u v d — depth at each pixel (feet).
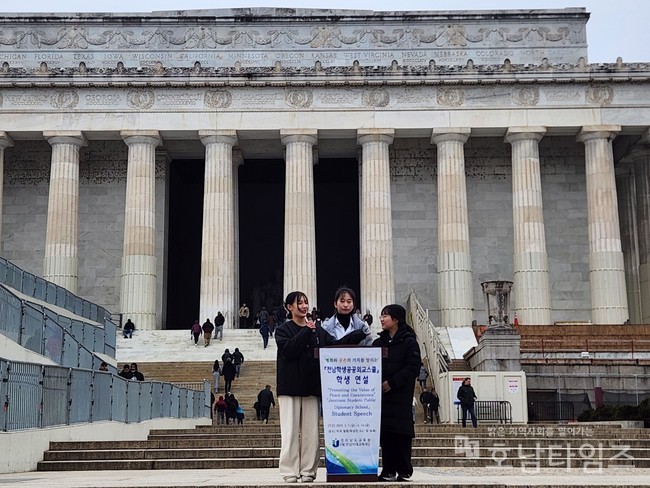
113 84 216.95
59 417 84.69
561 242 238.07
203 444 91.91
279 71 217.56
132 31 241.35
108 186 238.89
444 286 214.69
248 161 262.88
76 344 115.03
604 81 217.36
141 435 107.45
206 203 215.92
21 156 239.30
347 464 49.11
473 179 240.12
